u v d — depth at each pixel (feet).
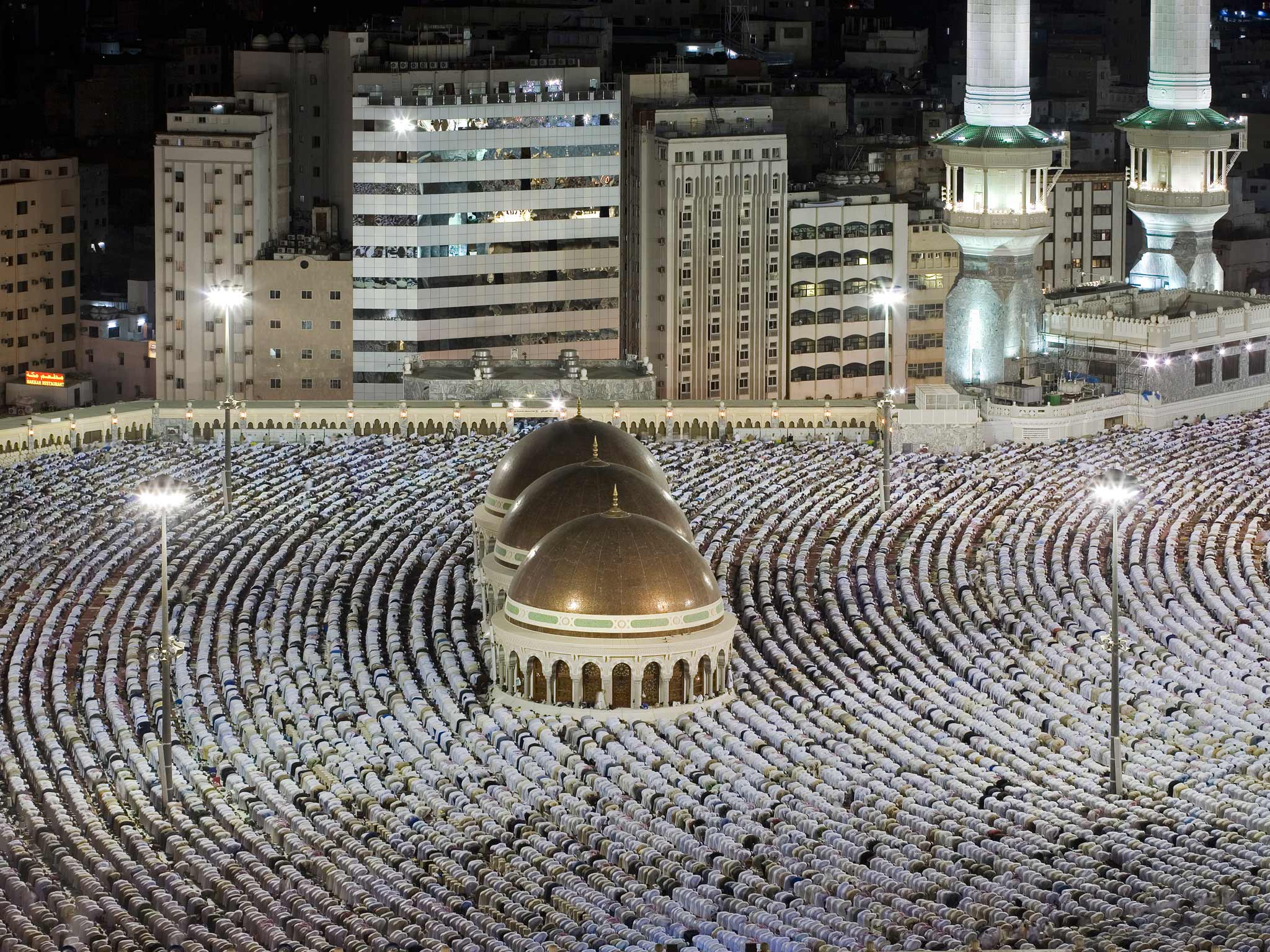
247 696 582.35
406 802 507.30
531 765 531.50
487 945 415.44
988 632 636.07
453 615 653.71
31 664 614.34
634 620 583.99
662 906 438.40
